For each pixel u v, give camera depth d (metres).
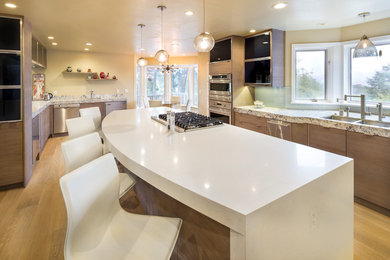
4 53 2.89
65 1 2.71
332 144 2.88
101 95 7.08
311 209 1.14
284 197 0.98
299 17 3.30
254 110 4.05
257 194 0.99
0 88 2.87
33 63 4.52
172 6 2.92
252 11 3.07
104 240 1.15
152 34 4.46
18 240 2.04
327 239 1.28
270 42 3.96
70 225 0.97
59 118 5.97
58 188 3.07
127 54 7.31
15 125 2.99
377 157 2.41
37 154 4.11
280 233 0.99
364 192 2.55
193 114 3.16
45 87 6.32
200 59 6.46
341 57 3.76
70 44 5.51
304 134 3.24
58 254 1.88
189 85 8.13
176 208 1.49
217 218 0.93
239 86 4.57
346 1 2.69
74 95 6.71
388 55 3.22
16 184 3.08
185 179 1.13
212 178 1.14
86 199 1.06
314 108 3.99
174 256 1.54
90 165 1.13
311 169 1.26
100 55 6.97
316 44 3.89
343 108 3.69
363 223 2.25
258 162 1.38
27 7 2.88
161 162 1.38
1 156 2.94
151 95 8.56
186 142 1.85
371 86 3.44
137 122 2.82
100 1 2.74
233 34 4.35
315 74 4.06
